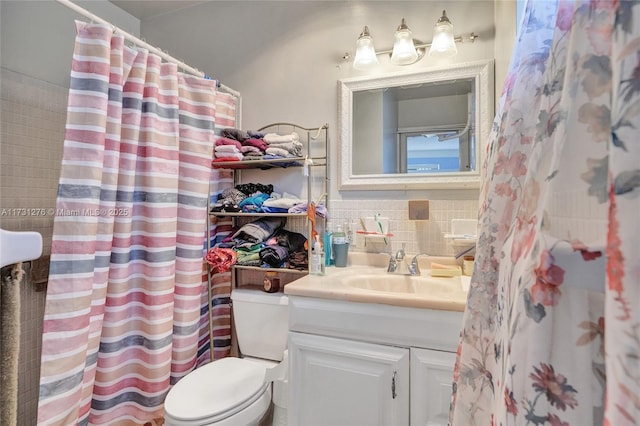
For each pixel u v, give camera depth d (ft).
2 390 1.21
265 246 5.08
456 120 4.83
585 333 1.06
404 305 3.29
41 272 4.91
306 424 3.71
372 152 5.24
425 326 3.27
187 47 6.64
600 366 1.04
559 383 1.09
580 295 1.07
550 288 1.11
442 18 4.60
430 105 4.96
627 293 0.85
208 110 5.08
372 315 3.45
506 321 1.42
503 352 1.41
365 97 5.30
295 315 3.76
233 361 4.74
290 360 3.78
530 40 1.73
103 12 6.31
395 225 5.15
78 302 3.48
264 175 5.96
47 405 3.29
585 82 1.11
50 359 3.33
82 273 3.51
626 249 0.86
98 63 3.64
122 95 4.04
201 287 5.26
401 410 3.35
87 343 3.61
